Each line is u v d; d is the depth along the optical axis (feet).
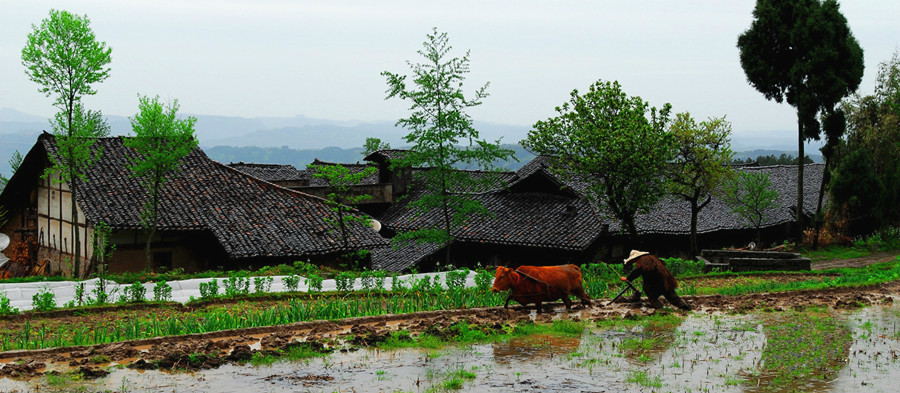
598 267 77.05
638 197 99.66
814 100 134.10
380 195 140.46
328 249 92.79
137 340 38.37
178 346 37.81
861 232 142.92
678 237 132.57
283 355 36.01
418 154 93.04
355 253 95.50
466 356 36.58
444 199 95.25
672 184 112.88
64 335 42.91
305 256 92.94
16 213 111.86
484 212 96.12
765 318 48.55
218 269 89.40
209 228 90.74
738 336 42.01
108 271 85.56
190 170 100.78
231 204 96.63
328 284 67.56
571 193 126.11
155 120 81.25
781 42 138.41
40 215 102.94
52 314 50.29
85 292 62.03
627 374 33.17
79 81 79.15
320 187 139.23
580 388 30.91
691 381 32.12
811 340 41.04
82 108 81.97
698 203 145.79
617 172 98.07
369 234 99.09
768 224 150.41
